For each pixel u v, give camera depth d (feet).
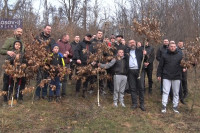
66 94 25.03
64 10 80.53
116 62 22.02
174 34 48.83
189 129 17.74
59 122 17.48
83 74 22.31
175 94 21.54
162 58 21.56
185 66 20.61
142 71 22.08
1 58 32.42
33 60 19.21
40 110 19.56
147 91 28.25
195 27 50.55
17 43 19.65
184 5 52.80
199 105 24.32
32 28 39.83
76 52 22.89
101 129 16.74
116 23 49.49
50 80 20.85
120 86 22.26
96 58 21.13
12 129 15.98
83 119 18.08
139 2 48.29
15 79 19.43
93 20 60.08
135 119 19.04
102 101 23.18
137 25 21.94
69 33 47.67
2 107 19.71
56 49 20.89
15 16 53.31
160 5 48.70
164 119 19.61
